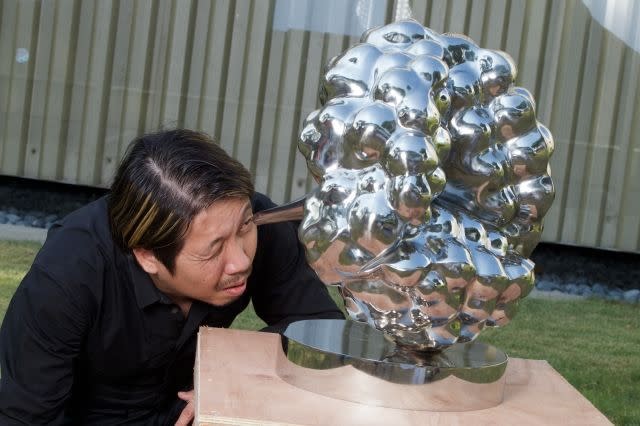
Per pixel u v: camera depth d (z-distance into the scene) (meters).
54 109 5.64
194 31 5.57
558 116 5.73
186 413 2.11
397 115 1.60
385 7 5.55
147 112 5.61
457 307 1.65
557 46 5.68
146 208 1.85
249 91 5.59
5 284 4.18
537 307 4.95
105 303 2.09
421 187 1.56
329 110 1.65
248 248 1.88
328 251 1.62
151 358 2.18
